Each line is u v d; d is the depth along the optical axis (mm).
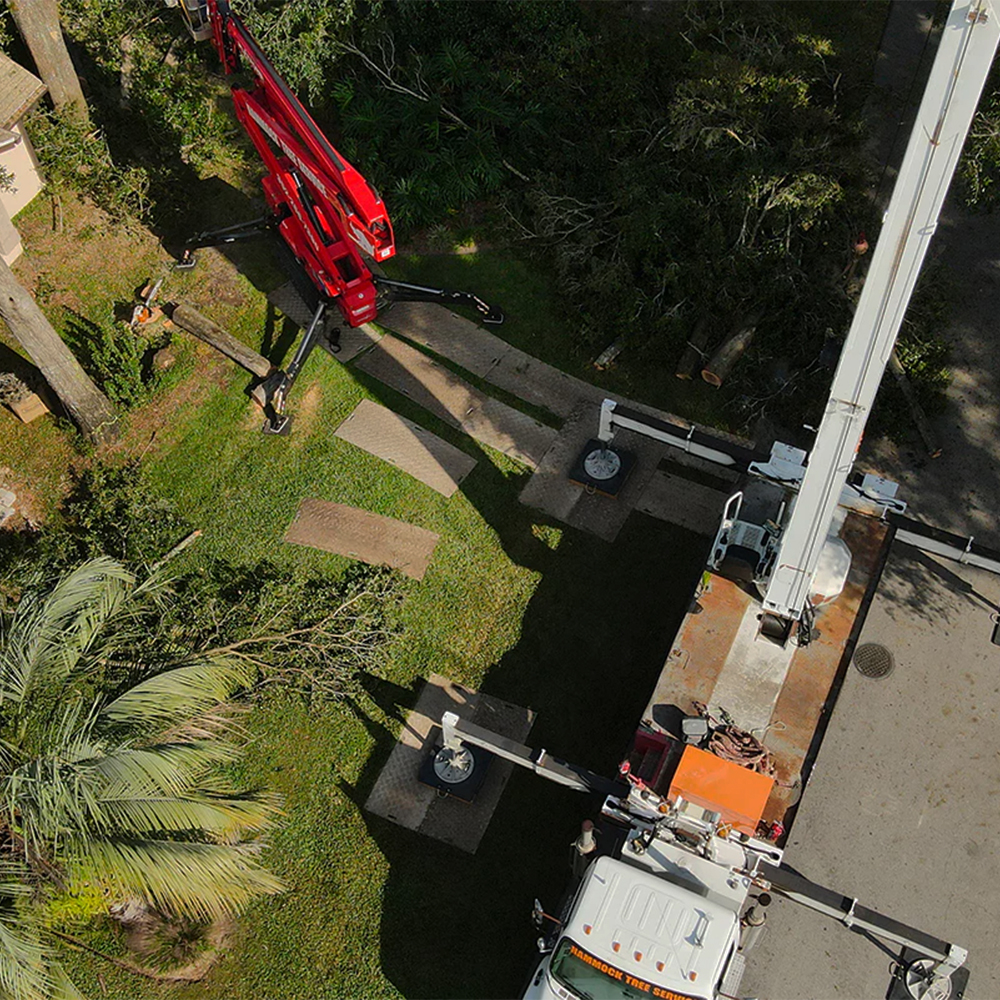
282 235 16781
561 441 15719
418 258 17828
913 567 14469
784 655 12148
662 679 12008
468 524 14961
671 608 14156
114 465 15656
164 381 16328
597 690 13586
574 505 15086
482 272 17609
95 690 12367
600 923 10234
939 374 15602
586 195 17906
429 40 19641
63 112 18219
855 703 13414
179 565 14680
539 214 17406
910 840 12492
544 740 13242
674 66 19188
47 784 9703
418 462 15531
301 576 14547
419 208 17656
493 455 15586
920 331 15711
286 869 12453
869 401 9617
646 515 14945
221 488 15438
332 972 11828
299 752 13227
